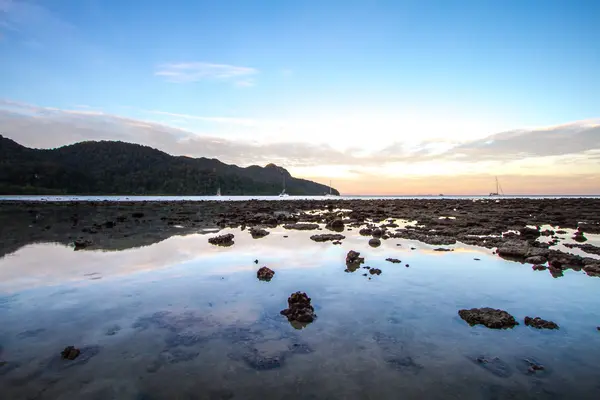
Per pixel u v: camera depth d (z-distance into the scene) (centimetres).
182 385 475
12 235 1920
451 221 2723
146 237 1872
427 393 461
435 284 977
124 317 723
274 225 2600
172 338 623
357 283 985
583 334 650
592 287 951
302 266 1196
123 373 504
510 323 693
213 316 732
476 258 1330
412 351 579
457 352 577
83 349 580
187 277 1043
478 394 460
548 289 931
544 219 2938
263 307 788
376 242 1664
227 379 491
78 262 1235
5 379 488
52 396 449
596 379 497
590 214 3488
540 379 497
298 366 529
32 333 642
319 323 697
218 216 3388
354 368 524
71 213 3709
